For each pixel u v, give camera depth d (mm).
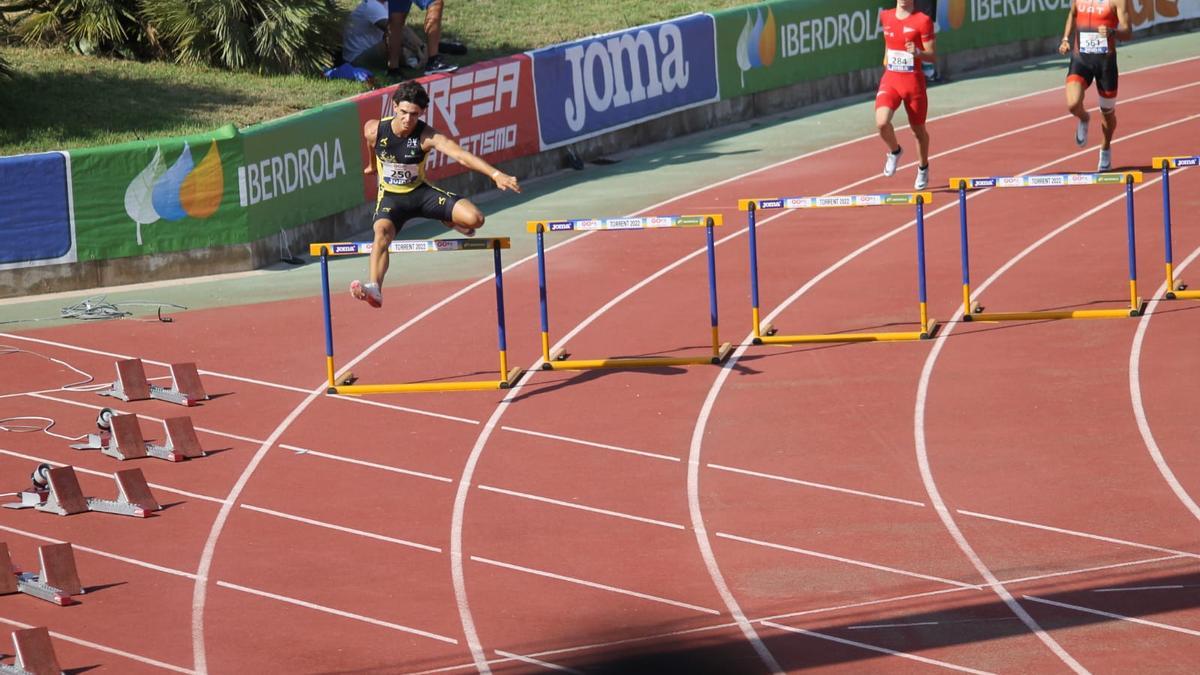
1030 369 18641
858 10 37875
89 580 14109
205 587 13906
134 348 20703
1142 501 14852
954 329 20203
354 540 14828
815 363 19250
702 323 20969
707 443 16922
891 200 19328
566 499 15602
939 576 13484
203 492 16125
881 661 11969
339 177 26609
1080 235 24219
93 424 18109
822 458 16359
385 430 17672
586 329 20969
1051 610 12703
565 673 12000
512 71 29703
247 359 20203
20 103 27656
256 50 31062
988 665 11820
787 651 12219
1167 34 45219
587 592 13508
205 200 24219
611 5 40094
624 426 17516
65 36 31328
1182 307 20453
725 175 29922
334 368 19516
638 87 32688
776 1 35781
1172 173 27859
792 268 23266
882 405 17766
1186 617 12430
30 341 21062
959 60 39812
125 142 24984
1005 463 15961
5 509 15758
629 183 29703
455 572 14031
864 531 14523
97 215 23484
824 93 37219
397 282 23641
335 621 13125
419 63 33656
